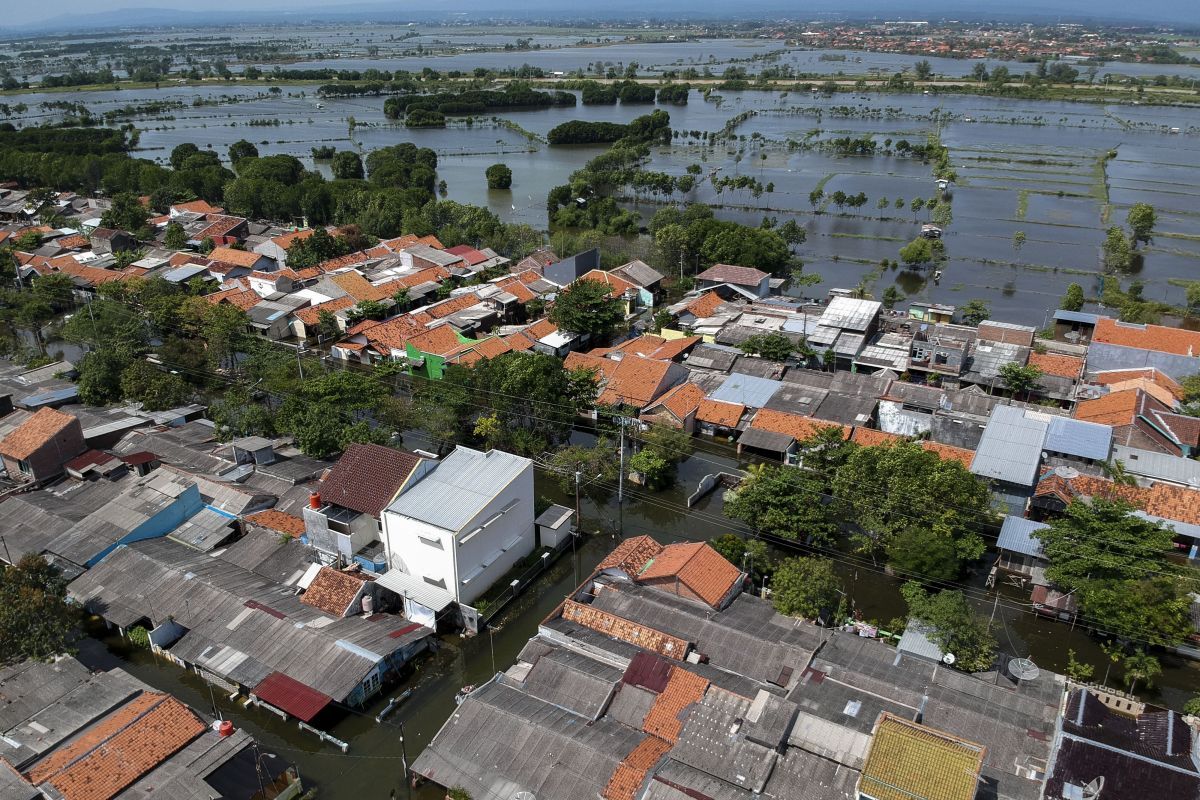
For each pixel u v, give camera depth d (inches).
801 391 3331.7
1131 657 2016.5
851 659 1923.0
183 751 1663.4
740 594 2203.5
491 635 2217.0
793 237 5831.7
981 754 1489.9
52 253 5201.8
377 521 2351.1
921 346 3627.0
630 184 7628.0
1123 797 1493.6
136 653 2122.3
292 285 4648.1
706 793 1544.0
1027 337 3831.2
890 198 7470.5
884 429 3129.9
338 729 1897.1
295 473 2664.9
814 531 2421.3
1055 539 2245.3
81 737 1683.1
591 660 1953.7
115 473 2664.9
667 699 1777.8
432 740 1795.0
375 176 7303.2
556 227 6550.2
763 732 1657.2
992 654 1967.3
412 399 3230.8
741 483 2773.1
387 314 4468.5
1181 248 6063.0
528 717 1748.3
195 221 6058.1
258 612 2080.5
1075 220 6752.0
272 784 1681.8
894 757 1502.2
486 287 4586.6
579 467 2760.8
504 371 3127.5
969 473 2449.6
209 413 3213.6
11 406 3061.0
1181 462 2778.1
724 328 4045.3
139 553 2292.1
